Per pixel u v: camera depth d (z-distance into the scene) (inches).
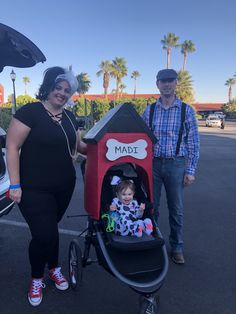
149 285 64.6
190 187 195.2
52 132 75.4
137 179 79.8
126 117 73.7
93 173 74.8
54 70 75.2
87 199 78.5
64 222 130.6
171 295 82.2
